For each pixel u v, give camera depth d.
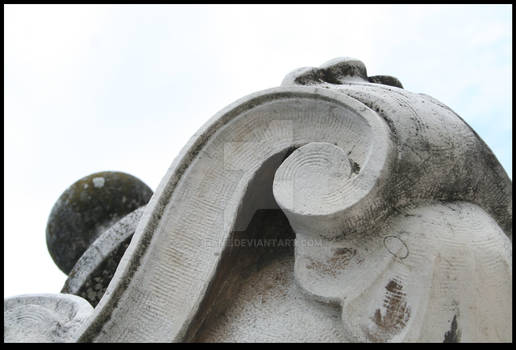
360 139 1.58
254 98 1.69
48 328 1.76
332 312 1.53
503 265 1.52
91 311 1.79
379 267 1.50
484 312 1.45
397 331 1.42
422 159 1.57
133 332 1.60
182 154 1.71
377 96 1.64
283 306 1.61
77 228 3.12
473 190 1.73
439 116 1.70
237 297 1.69
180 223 1.67
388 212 1.55
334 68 1.94
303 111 1.67
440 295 1.43
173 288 1.62
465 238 1.51
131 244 1.64
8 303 1.85
